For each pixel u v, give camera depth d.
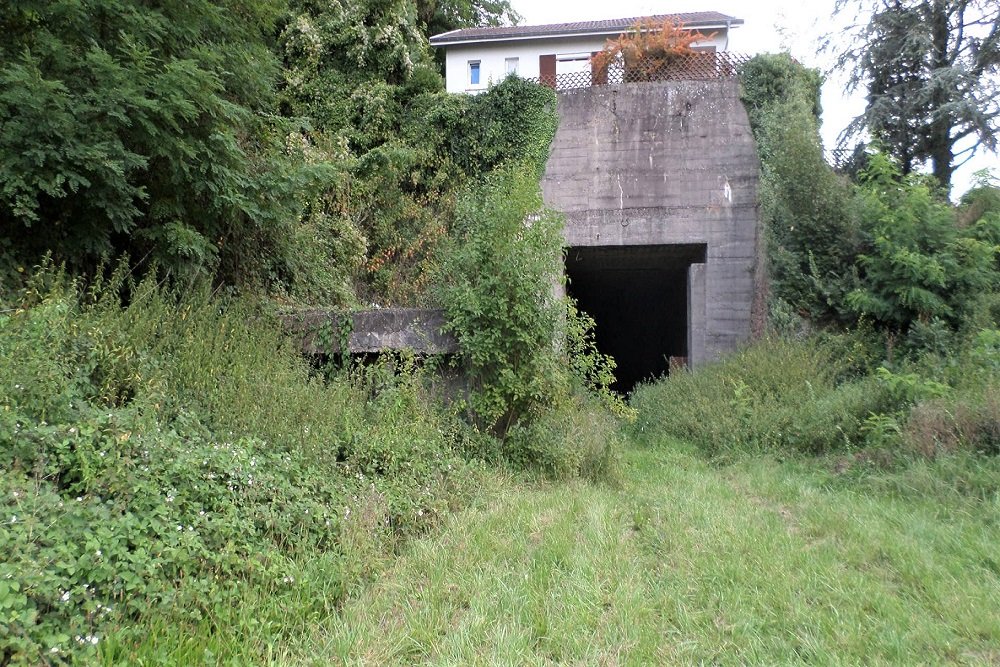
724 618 3.61
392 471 5.33
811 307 11.23
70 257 5.62
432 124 14.22
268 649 3.03
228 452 4.26
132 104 5.23
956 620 3.59
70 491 3.35
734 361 10.73
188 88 5.61
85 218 5.56
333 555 3.95
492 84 14.45
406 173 13.80
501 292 6.88
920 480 6.21
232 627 3.09
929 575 4.18
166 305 5.68
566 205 13.52
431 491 5.37
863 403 8.16
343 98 14.59
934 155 16.20
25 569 2.64
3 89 4.90
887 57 15.85
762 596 3.85
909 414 7.41
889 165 10.93
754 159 12.98
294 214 7.93
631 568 4.25
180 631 2.89
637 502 5.93
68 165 5.05
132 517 3.29
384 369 6.93
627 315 23.53
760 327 12.14
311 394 5.68
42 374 3.84
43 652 2.50
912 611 3.71
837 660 3.12
